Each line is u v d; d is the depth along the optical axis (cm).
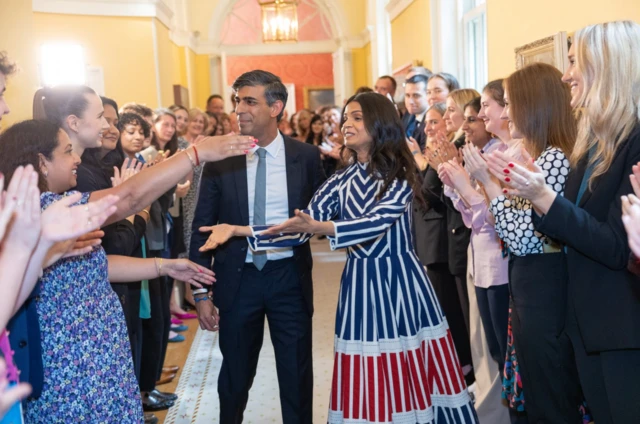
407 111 473
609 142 176
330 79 1402
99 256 179
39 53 431
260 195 257
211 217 262
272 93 252
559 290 202
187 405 340
